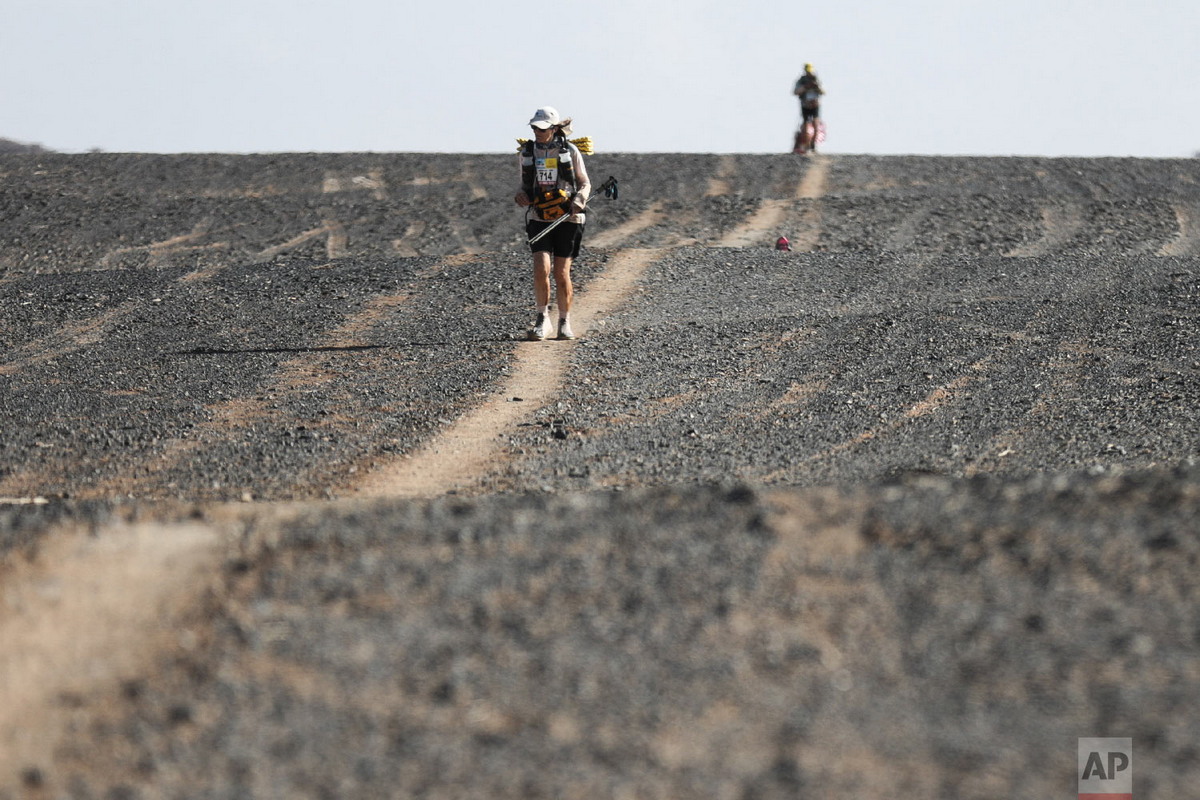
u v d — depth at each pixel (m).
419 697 12.52
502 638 13.49
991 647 12.80
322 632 13.81
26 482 25.48
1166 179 85.81
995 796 10.60
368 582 14.91
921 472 23.19
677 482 23.38
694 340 38.56
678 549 15.39
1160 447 24.67
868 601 13.88
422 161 95.56
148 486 24.80
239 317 44.53
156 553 16.34
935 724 11.62
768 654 12.90
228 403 32.22
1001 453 24.94
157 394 33.59
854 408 29.69
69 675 13.48
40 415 31.64
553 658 13.05
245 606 14.52
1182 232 71.31
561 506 17.36
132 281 52.34
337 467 25.78
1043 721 11.57
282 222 77.00
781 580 14.44
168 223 76.69
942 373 33.03
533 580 14.77
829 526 15.92
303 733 12.05
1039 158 94.75
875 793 10.73
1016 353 35.28
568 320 39.28
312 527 16.78
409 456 26.52
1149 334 37.03
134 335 42.22
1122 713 11.60
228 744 11.96
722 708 12.05
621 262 53.00
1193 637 12.73
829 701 12.06
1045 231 71.19
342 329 41.78
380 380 34.34
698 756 11.37
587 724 11.94
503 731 11.90
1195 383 30.53
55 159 97.25
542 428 28.73
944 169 89.75
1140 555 14.50
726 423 28.78
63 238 72.81
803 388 32.12
